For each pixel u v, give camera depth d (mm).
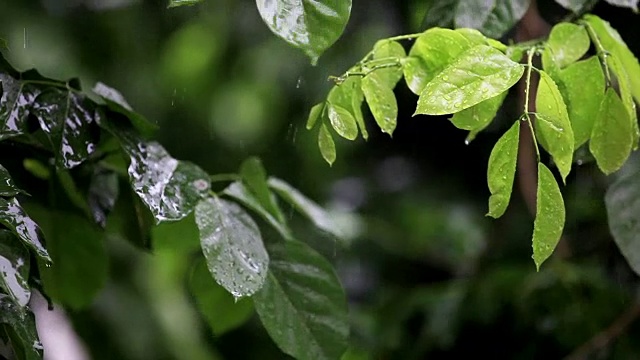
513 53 1996
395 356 2697
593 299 2490
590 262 2584
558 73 2012
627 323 2443
